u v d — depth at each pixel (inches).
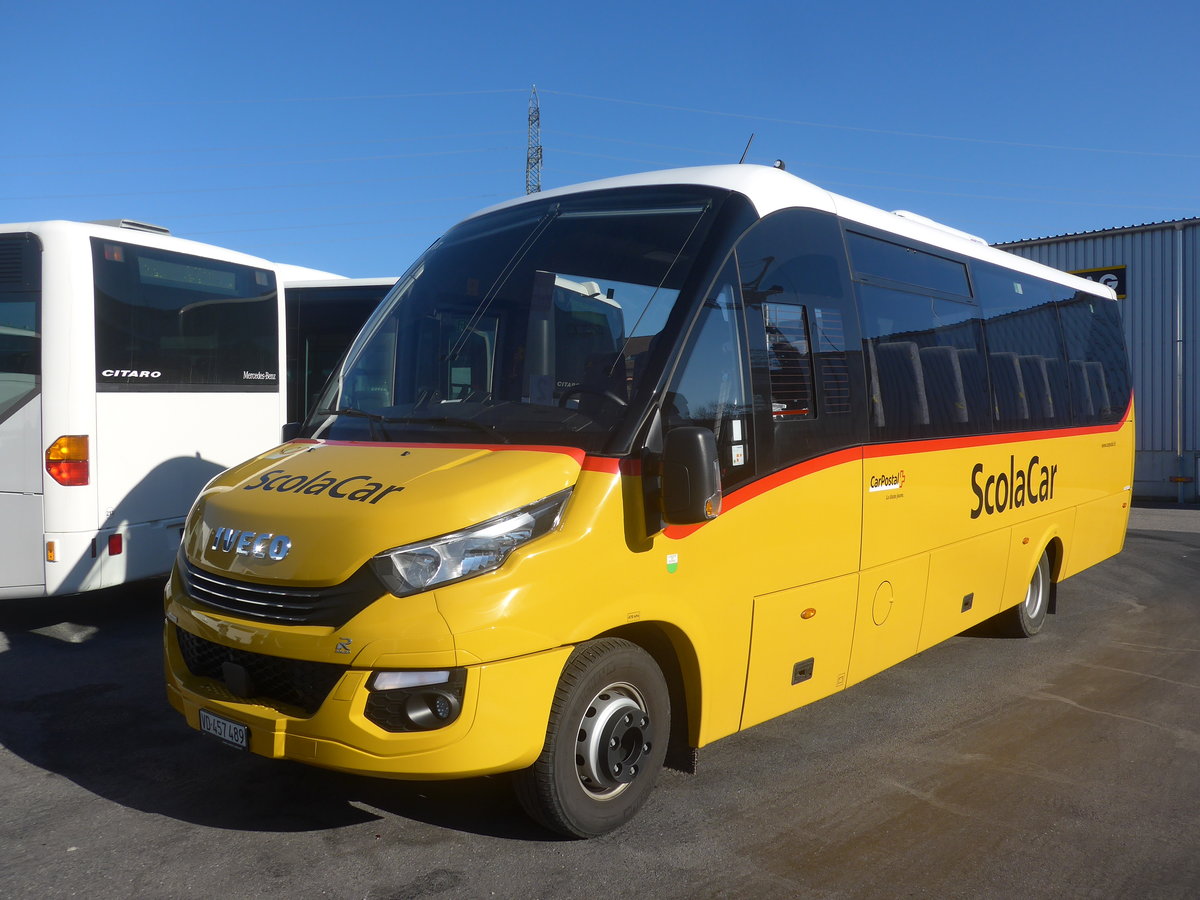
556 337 176.1
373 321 207.0
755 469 179.9
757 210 190.9
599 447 155.6
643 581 156.8
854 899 144.3
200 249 327.6
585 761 155.1
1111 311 402.3
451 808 169.6
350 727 136.6
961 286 276.7
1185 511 713.6
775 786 187.2
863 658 216.1
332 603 139.6
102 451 285.4
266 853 151.9
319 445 176.7
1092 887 150.6
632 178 203.9
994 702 248.8
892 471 222.8
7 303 277.3
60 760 189.9
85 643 277.6
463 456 155.3
